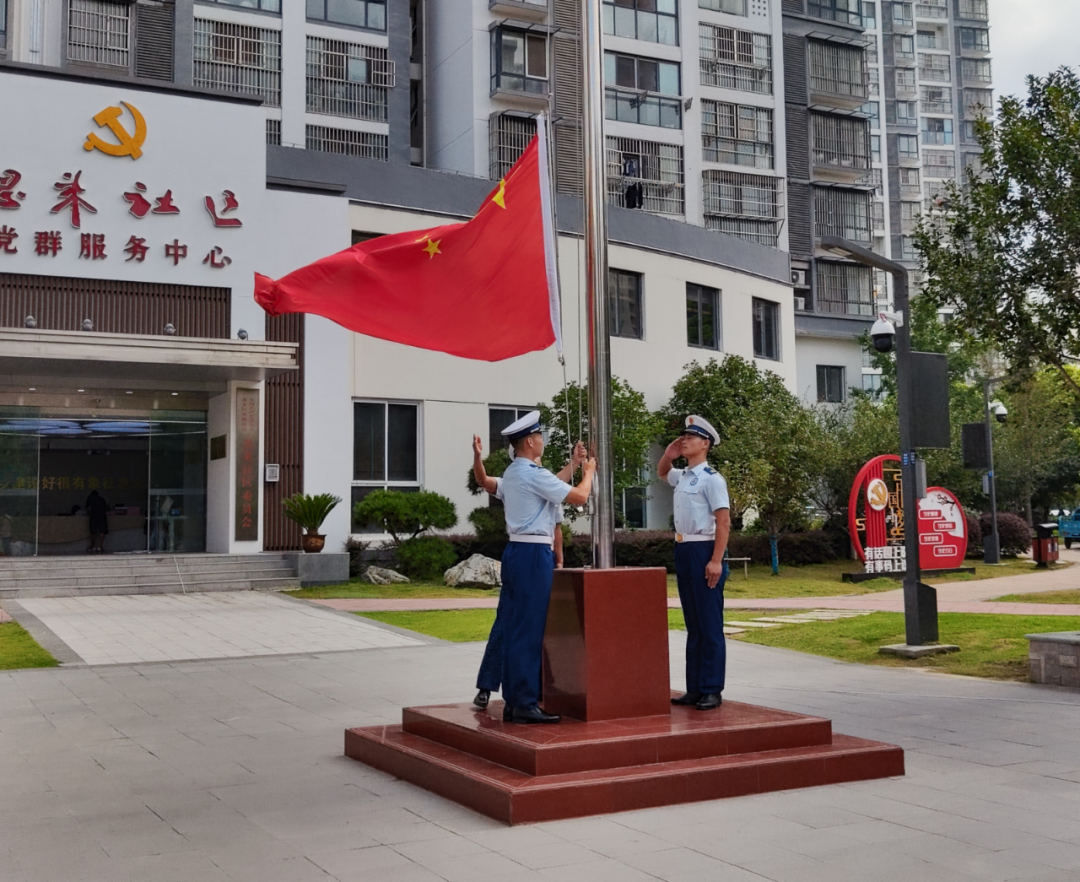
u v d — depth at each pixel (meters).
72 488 20.52
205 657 11.16
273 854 4.45
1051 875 4.11
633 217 25.41
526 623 5.80
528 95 30.41
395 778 5.88
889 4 63.84
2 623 13.43
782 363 29.66
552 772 5.14
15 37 25.89
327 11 29.75
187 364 17.92
